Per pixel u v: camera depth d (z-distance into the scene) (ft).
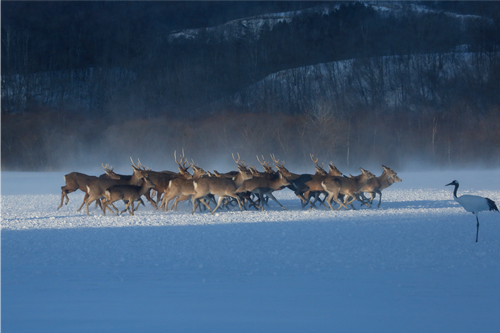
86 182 232.32
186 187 215.10
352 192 229.66
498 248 125.39
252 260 110.73
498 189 345.10
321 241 136.46
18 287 88.07
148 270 101.14
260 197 225.15
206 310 75.25
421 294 83.71
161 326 68.69
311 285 89.35
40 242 136.26
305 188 234.99
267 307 76.84
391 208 234.58
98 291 85.46
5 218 199.41
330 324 69.41
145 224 176.35
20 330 67.36
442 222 178.91
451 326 68.85
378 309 75.87
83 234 151.53
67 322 70.33
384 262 108.58
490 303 78.89
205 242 135.23
